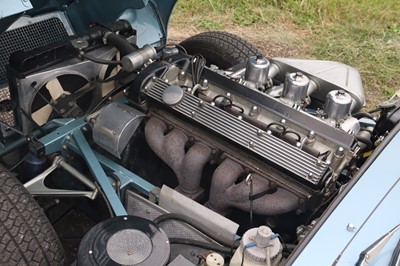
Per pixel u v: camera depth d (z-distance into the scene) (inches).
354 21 248.1
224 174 94.1
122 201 100.3
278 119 96.0
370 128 106.5
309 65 113.9
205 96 101.7
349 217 76.4
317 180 86.1
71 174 100.5
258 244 76.7
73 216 120.7
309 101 105.1
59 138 103.0
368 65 212.4
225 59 142.8
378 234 74.6
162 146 101.0
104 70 113.0
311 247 71.9
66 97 109.0
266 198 92.1
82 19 130.1
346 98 96.7
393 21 253.4
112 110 100.6
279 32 234.7
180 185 100.7
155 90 101.2
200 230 89.5
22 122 106.5
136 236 78.7
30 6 87.9
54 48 105.2
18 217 82.2
